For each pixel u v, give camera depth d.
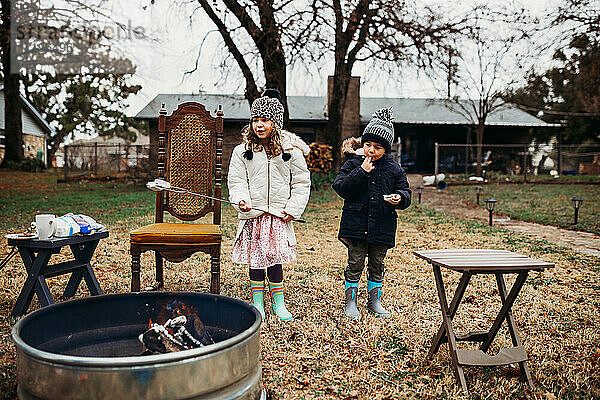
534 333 3.61
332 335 3.50
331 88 22.80
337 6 12.97
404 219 10.02
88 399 1.89
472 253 3.00
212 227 4.00
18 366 2.08
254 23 13.02
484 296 4.56
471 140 27.84
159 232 3.74
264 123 3.78
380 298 4.42
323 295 4.50
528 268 2.64
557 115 32.94
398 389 2.72
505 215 11.19
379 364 3.05
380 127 3.86
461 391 2.68
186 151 4.39
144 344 2.44
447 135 27.81
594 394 2.68
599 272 5.55
